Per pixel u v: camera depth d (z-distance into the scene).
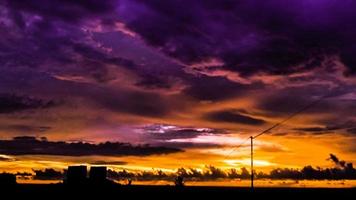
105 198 76.75
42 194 76.81
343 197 77.44
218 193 78.56
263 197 77.31
